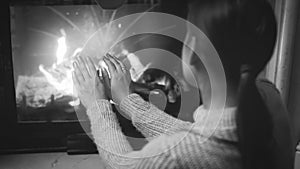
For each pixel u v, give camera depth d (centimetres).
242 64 33
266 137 36
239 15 31
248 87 34
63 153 179
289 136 40
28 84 162
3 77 158
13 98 163
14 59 157
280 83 151
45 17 153
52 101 166
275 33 33
